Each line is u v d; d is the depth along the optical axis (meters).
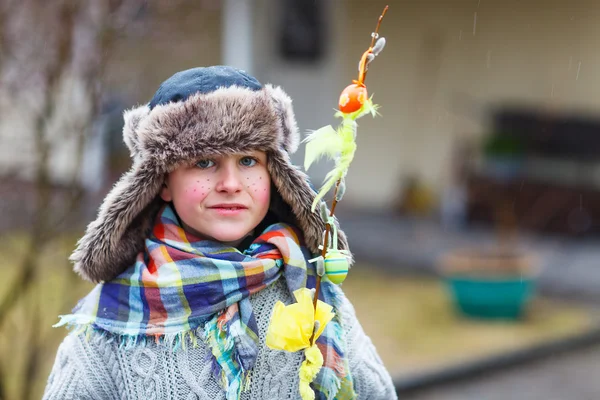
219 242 1.97
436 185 12.10
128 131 1.97
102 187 4.76
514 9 11.29
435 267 8.80
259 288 1.92
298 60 12.07
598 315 7.01
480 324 6.68
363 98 1.71
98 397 1.92
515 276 6.74
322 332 1.93
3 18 3.64
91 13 3.75
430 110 12.12
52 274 5.38
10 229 4.14
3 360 4.32
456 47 11.84
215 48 9.15
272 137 1.87
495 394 5.34
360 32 12.30
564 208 10.85
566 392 5.40
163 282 1.90
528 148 11.09
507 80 11.45
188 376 1.88
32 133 3.97
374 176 12.84
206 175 1.88
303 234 2.04
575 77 10.93
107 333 1.93
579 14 10.77
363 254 9.34
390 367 5.56
